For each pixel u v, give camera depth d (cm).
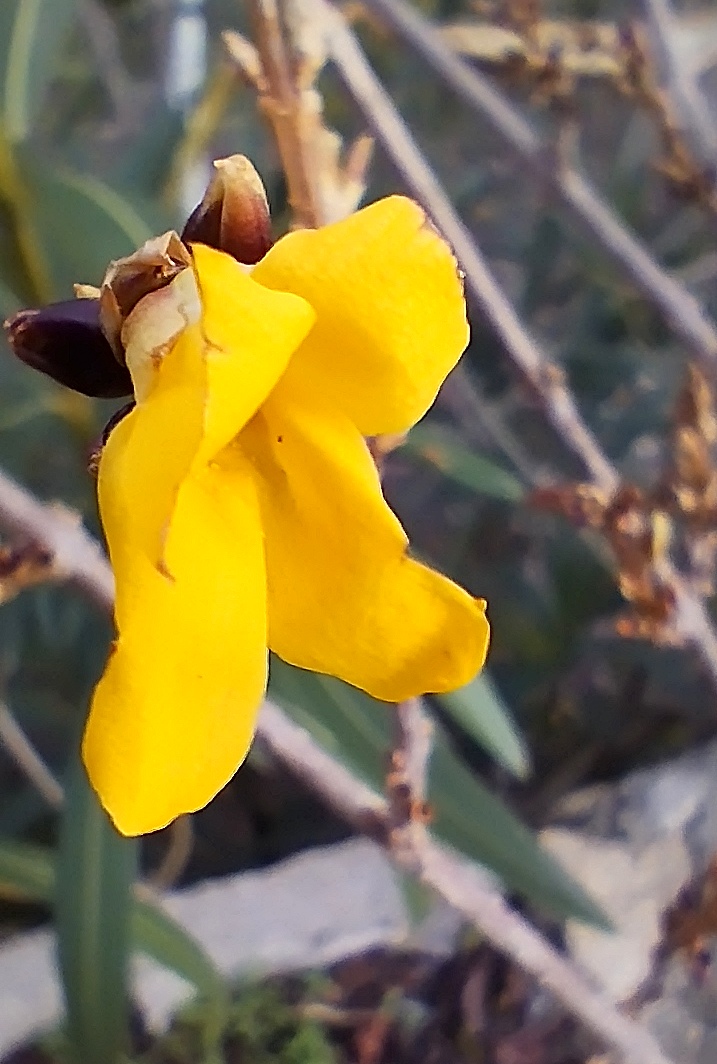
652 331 38
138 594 13
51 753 33
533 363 22
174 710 13
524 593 35
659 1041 30
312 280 13
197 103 28
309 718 22
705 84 37
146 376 13
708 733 37
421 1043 31
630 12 27
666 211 40
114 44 41
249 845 35
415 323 13
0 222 20
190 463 12
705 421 21
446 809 22
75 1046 21
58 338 14
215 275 13
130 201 20
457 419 36
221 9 35
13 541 17
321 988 31
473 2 32
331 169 16
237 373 13
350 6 27
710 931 24
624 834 34
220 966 29
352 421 13
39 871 25
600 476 23
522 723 37
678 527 31
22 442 26
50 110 40
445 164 41
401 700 13
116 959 20
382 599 13
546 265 38
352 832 35
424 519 36
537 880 22
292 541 13
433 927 32
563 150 25
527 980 31
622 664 35
